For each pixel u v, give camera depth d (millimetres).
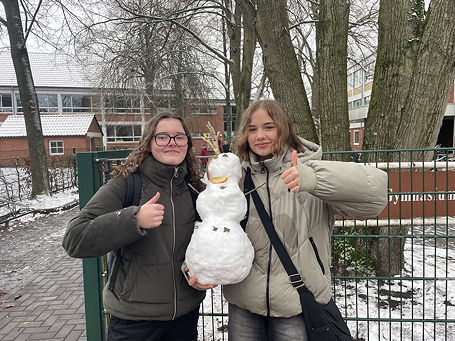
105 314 2582
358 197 1632
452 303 3922
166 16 10383
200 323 3666
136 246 1856
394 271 4492
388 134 4492
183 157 1981
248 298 1903
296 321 1879
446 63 4168
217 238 1686
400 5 4395
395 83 4441
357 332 3242
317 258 1882
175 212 1925
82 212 1764
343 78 5039
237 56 13039
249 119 2012
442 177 3256
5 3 12414
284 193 1889
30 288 5137
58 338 3766
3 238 8078
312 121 5332
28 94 12789
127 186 1900
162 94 14602
